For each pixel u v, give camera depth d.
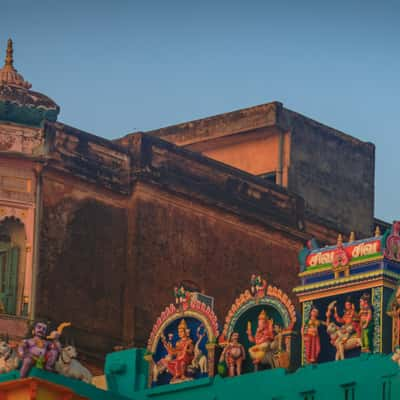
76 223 57.31
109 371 51.50
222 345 49.66
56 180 57.16
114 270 57.78
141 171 58.53
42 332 47.56
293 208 62.22
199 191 59.81
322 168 66.00
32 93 57.28
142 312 57.66
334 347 48.34
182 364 50.03
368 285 47.69
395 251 47.84
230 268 59.91
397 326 47.03
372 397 46.22
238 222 60.56
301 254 49.38
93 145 58.09
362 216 67.12
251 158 65.62
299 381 47.62
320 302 48.66
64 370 47.62
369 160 68.06
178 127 67.25
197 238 59.44
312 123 66.19
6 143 56.69
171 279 58.56
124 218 58.38
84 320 56.81
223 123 66.19
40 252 56.38
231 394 48.75
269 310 49.47
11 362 47.38
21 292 55.94
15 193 56.53
